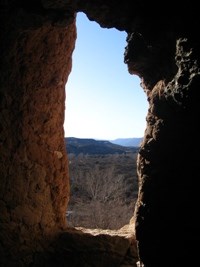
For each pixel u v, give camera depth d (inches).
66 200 220.7
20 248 185.2
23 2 148.1
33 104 191.8
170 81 103.9
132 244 205.8
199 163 92.0
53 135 208.2
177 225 97.9
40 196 199.8
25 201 189.5
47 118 202.4
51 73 199.3
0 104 171.3
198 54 89.7
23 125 186.4
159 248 102.6
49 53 192.7
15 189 182.9
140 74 125.7
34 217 195.0
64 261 204.4
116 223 390.6
